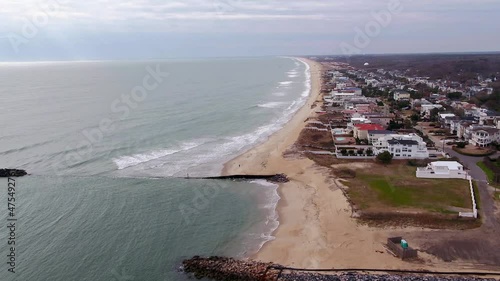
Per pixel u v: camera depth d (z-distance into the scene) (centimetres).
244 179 7919
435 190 6775
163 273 4741
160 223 6034
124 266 4891
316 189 7200
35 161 8962
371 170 7956
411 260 4784
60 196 7062
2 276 4666
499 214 5856
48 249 5272
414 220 5738
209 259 4972
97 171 8331
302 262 4869
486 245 5047
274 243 5391
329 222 5875
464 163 8281
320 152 9275
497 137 9638
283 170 8250
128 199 6944
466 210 5956
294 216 6209
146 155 9369
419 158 8575
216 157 9225
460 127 10600
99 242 5466
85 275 4709
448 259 4775
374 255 4931
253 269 4719
